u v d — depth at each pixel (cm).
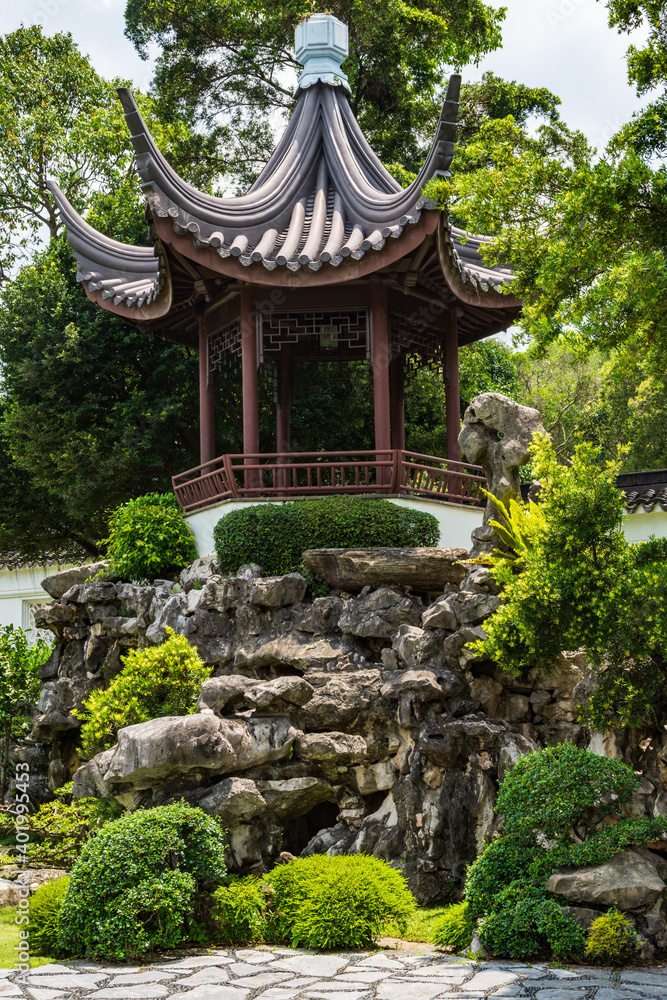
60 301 2138
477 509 1511
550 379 3195
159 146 2447
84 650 1524
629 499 1734
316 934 865
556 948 786
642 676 889
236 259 1405
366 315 1542
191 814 934
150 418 2050
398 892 923
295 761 1112
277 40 2503
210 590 1354
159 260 1450
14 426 2045
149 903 849
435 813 1053
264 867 1056
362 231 1485
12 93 2402
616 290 886
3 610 2386
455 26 2420
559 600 894
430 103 2528
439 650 1127
